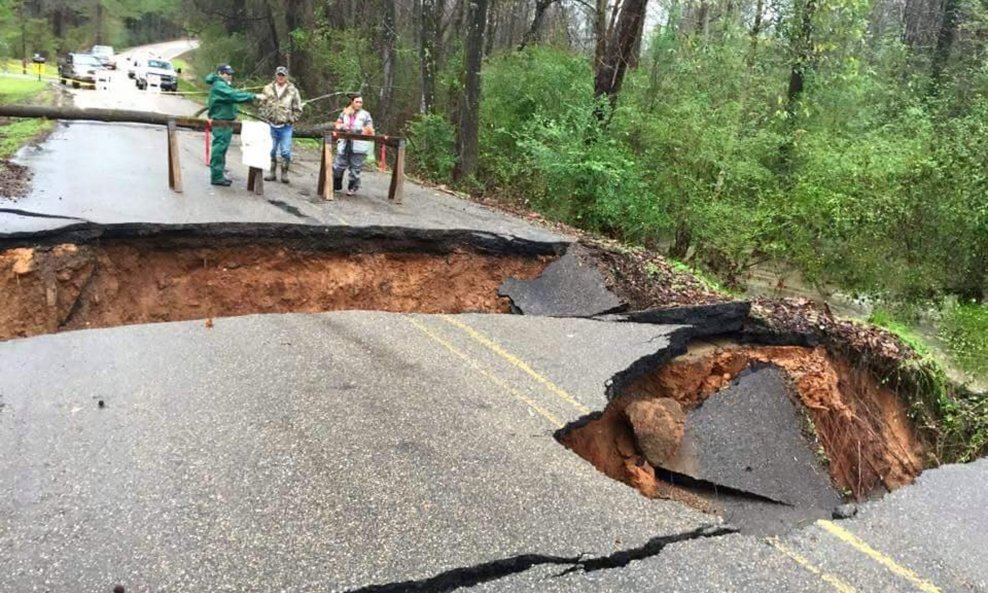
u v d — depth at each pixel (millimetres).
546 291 10000
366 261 10156
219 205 10578
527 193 15992
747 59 16703
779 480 6395
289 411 5434
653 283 9891
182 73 44656
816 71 17938
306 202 11602
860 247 13523
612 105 16719
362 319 7762
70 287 8375
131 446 4793
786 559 4250
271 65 32750
